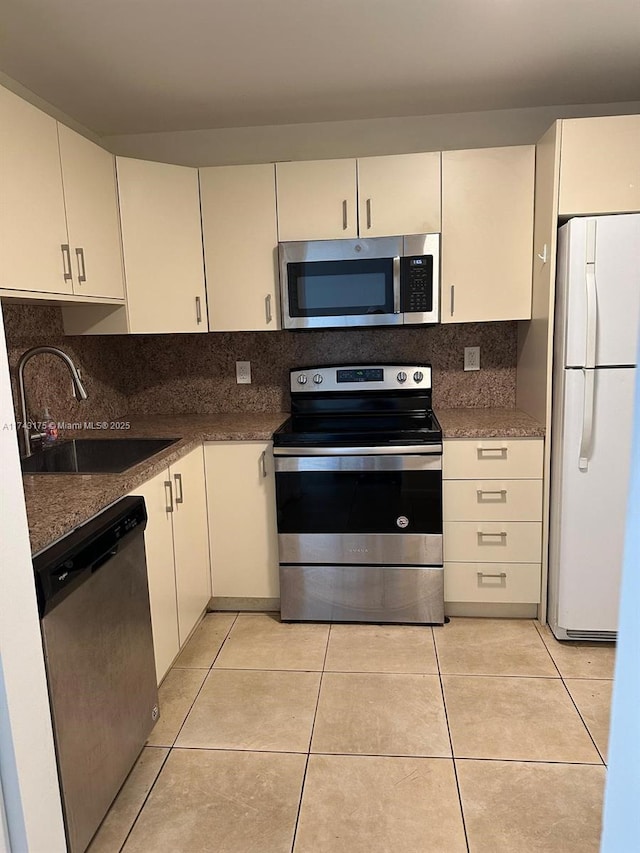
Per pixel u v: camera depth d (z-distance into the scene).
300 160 3.04
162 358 3.27
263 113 2.84
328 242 2.68
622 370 2.27
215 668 2.37
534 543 2.62
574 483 2.37
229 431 2.73
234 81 2.46
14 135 1.77
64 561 1.39
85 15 1.91
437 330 3.10
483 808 1.66
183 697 2.19
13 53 2.17
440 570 2.62
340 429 2.70
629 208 2.35
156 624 2.11
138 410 3.32
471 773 1.79
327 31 2.07
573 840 1.55
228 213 2.78
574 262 2.26
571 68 2.43
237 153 3.06
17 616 1.20
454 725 2.00
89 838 1.51
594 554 2.40
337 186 2.72
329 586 2.68
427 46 2.20
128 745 1.73
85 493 1.74
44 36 2.05
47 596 1.31
